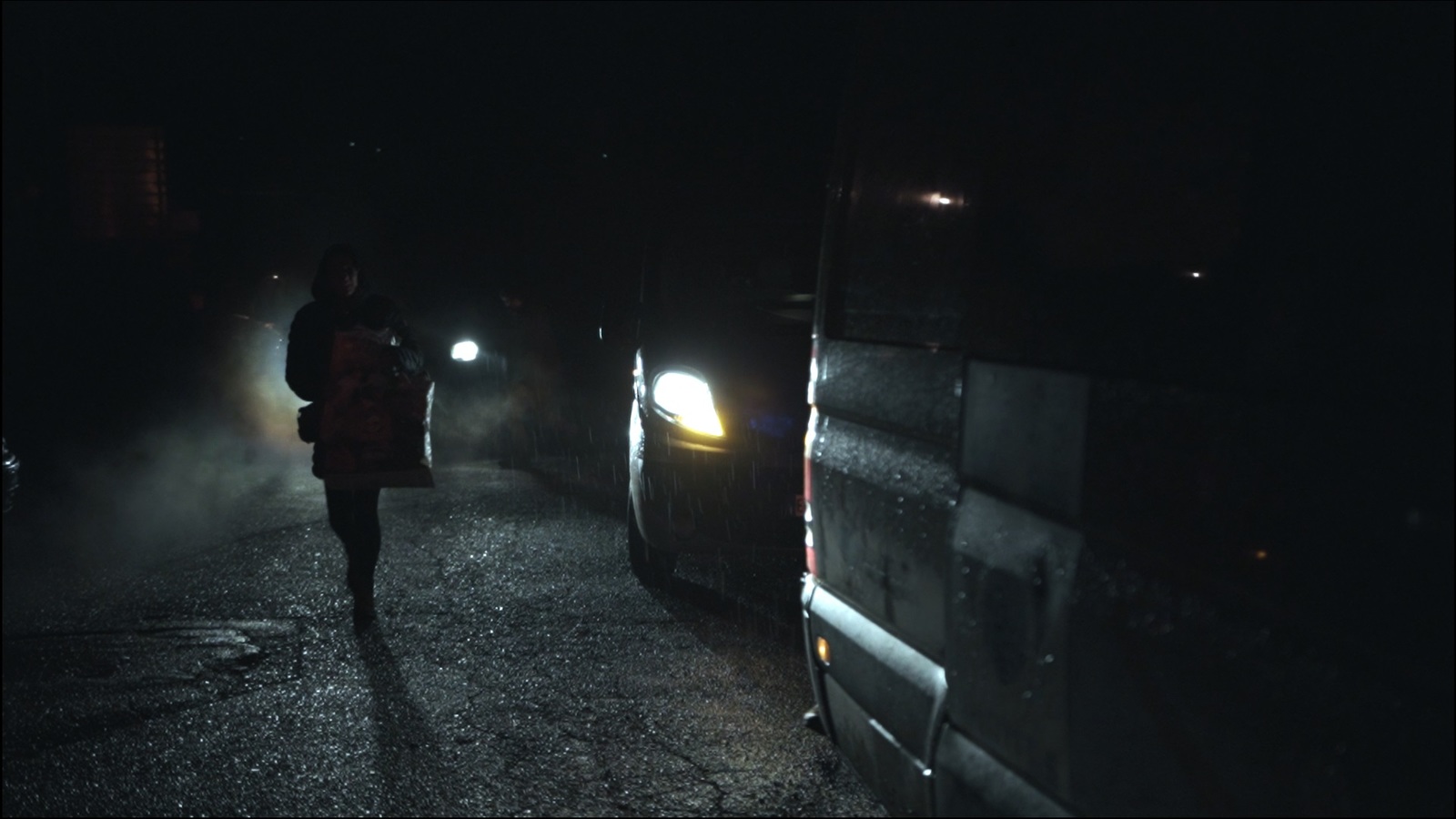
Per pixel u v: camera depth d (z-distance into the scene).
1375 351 1.66
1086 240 2.34
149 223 19.78
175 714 4.86
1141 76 2.27
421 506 9.03
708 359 6.48
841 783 4.21
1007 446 2.42
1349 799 1.62
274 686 5.18
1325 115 1.87
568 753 4.47
